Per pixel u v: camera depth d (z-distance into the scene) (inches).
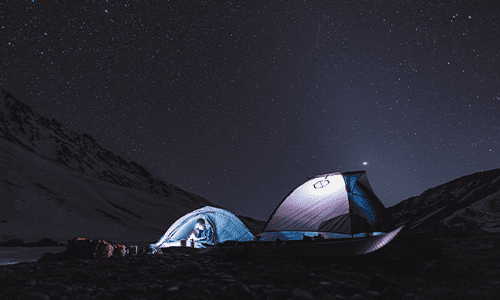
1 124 6245.1
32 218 1775.3
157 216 3253.0
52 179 2721.5
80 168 5974.4
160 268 243.6
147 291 147.6
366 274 186.2
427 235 226.2
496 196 969.5
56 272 237.0
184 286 150.0
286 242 291.7
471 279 169.6
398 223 1099.3
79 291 157.8
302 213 386.6
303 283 161.8
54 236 1612.9
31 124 7037.4
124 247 408.5
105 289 163.0
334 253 214.5
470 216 853.8
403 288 150.9
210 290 141.3
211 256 331.3
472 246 343.3
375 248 191.2
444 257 241.6
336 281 162.9
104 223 2182.6
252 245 307.3
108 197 3088.1
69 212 2090.3
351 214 347.6
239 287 132.2
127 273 223.6
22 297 135.9
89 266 276.1
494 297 130.5
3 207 1765.5
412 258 193.6
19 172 2519.7
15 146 3120.1
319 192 382.9
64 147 6510.8
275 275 180.7
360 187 388.2
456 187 1209.4
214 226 574.9
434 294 137.3
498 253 261.6
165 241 568.1
